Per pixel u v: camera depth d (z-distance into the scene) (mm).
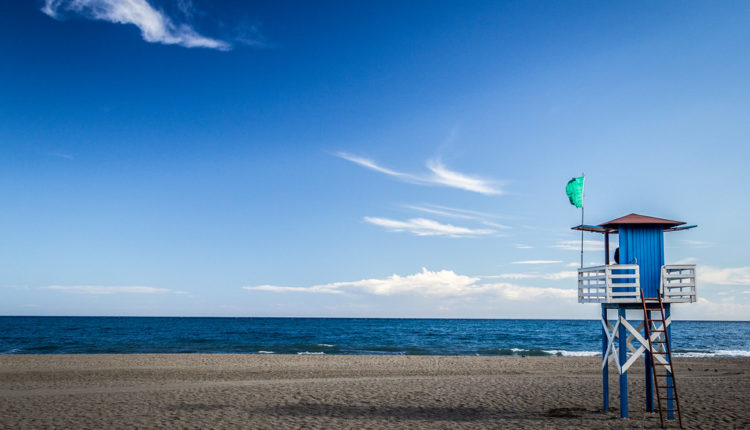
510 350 45125
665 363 12281
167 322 143375
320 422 12508
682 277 12625
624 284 12539
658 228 13164
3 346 46656
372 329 101812
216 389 17922
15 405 14492
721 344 57594
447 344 55250
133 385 19719
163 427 11711
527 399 16094
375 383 19812
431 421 12750
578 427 11969
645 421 12633
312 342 56375
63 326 97375
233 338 62594
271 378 22672
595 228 13734
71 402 15055
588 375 23875
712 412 13680
